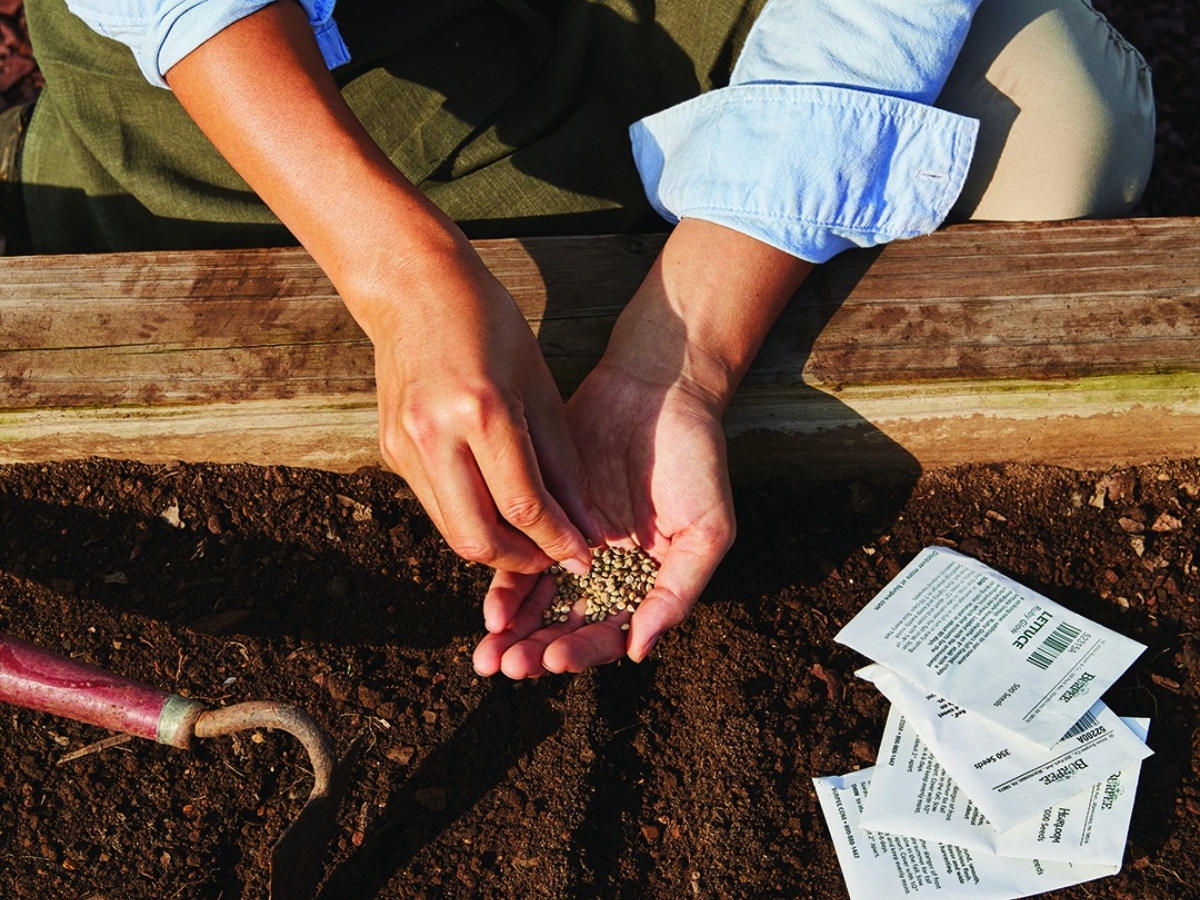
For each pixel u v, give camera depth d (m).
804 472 0.97
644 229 1.04
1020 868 0.83
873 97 0.85
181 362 0.91
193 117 0.77
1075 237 0.94
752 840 0.85
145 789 0.86
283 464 0.95
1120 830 0.84
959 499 0.97
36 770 0.87
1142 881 0.83
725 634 0.92
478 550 0.75
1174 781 0.86
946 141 0.88
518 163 0.95
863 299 0.93
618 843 0.86
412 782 0.87
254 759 0.87
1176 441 0.95
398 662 0.90
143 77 0.92
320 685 0.89
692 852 0.85
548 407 0.77
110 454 0.95
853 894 0.83
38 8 0.96
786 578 0.94
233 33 0.75
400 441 0.73
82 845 0.85
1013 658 0.89
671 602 0.83
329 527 0.94
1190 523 0.95
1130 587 0.93
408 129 0.93
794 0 0.88
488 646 0.82
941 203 0.90
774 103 0.86
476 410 0.71
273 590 0.92
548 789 0.86
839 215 0.87
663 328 0.86
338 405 0.91
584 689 0.89
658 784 0.88
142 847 0.85
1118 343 0.92
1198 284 0.93
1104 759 0.85
